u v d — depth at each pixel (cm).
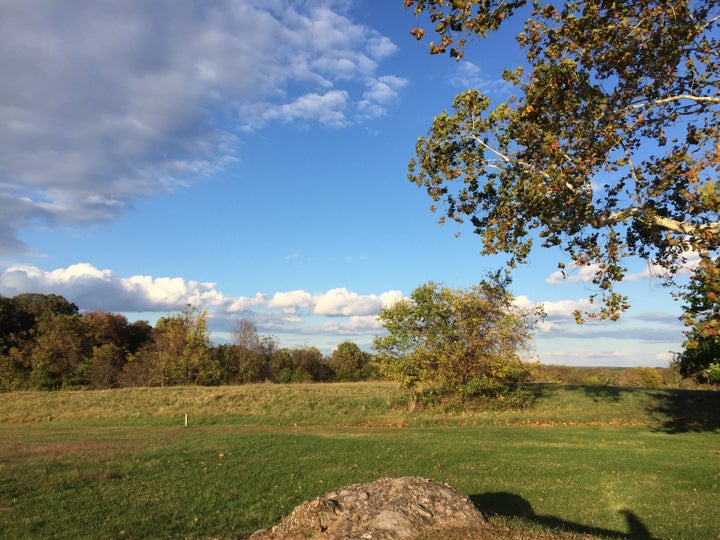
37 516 963
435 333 2861
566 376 5997
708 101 1209
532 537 652
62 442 1948
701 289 1555
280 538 688
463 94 1338
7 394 3700
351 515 697
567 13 1137
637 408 2898
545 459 1609
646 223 1264
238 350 6272
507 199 1335
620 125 1252
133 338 7738
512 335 2852
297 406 3080
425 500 720
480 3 945
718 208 914
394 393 3462
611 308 1317
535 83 1159
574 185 1258
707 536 910
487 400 2900
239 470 1405
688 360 2577
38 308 7481
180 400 3316
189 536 862
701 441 2000
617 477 1368
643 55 1193
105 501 1077
